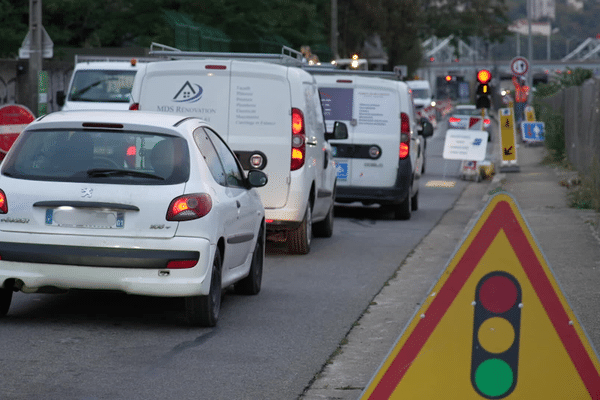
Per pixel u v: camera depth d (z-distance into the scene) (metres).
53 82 91.19
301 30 117.56
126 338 19.33
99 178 19.56
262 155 30.80
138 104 31.55
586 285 25.03
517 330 11.39
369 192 43.34
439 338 11.41
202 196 19.67
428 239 37.28
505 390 11.38
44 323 20.45
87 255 19.17
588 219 39.66
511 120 71.50
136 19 105.06
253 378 16.58
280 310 22.73
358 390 15.93
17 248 19.36
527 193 53.19
